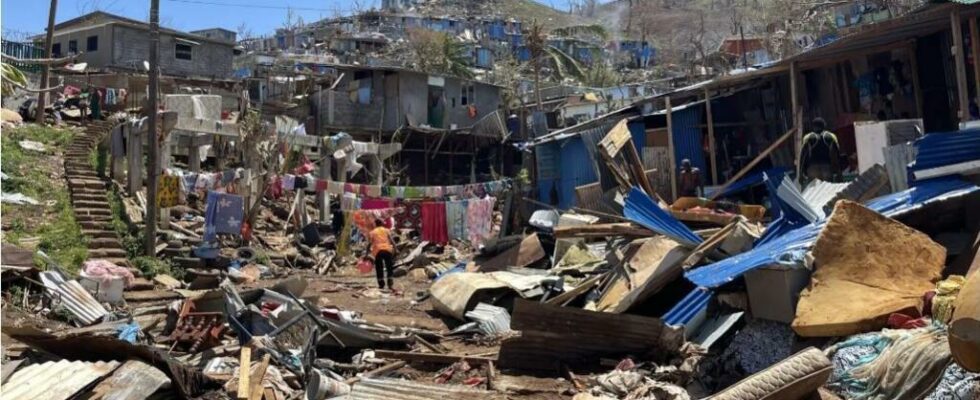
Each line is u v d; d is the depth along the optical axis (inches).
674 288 375.9
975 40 441.4
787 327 281.3
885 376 220.8
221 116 1056.8
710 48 2156.7
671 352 309.3
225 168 957.8
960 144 307.4
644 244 402.6
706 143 700.7
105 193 711.7
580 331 319.3
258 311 341.1
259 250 743.7
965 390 196.7
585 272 469.7
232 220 658.8
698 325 327.6
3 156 717.9
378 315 476.7
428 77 1336.1
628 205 404.5
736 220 366.6
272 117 1279.5
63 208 653.9
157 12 610.2
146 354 254.4
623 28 3250.5
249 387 258.7
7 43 1188.5
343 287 609.9
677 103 751.1
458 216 764.6
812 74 612.4
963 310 180.2
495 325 406.9
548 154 868.6
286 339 334.0
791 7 1202.0
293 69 1635.1
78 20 1638.8
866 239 279.0
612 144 569.0
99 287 463.2
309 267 748.6
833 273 273.0
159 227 703.1
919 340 220.8
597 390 278.2
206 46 1555.1
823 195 401.7
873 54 547.2
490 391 276.1
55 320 395.5
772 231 349.1
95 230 625.9
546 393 284.8
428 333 399.2
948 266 285.3
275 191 848.3
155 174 617.6
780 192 352.5
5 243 480.7
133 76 1235.9
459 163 1406.3
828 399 219.3
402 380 268.2
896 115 539.5
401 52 2140.7
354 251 793.6
